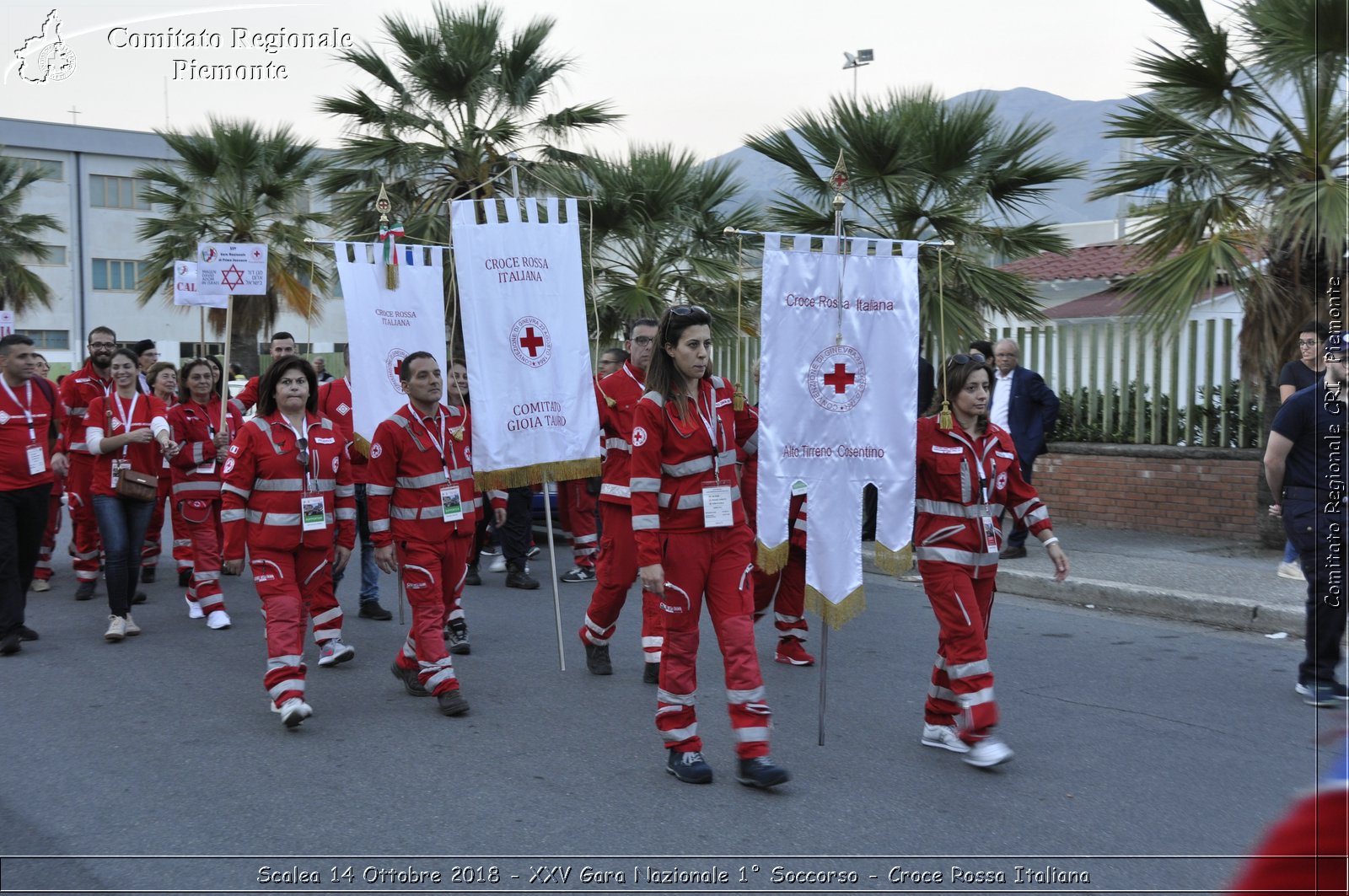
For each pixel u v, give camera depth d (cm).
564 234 734
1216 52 1015
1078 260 1984
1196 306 1132
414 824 468
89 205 3750
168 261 2188
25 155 3644
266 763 548
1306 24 945
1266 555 1060
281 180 2169
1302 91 992
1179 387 1213
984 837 450
